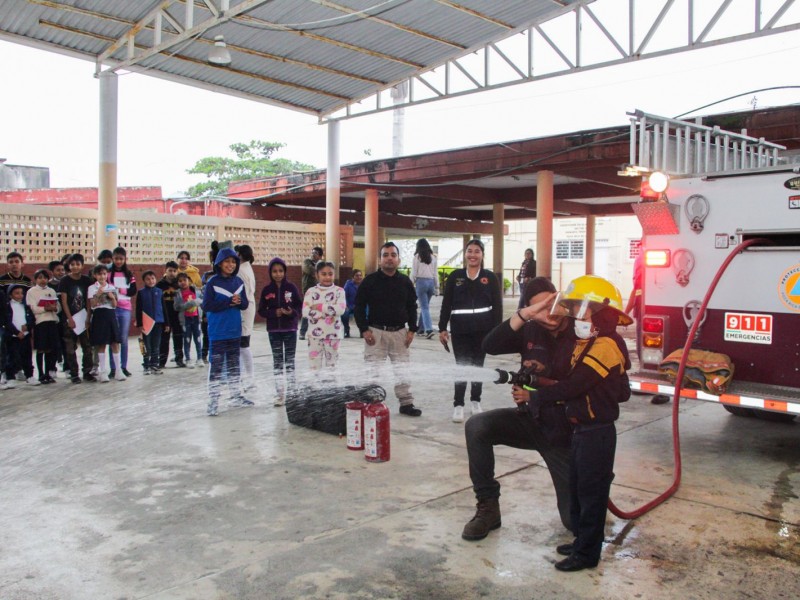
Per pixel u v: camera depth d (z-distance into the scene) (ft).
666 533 12.60
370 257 57.16
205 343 32.60
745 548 11.94
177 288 32.04
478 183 58.85
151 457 17.46
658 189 17.63
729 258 16.74
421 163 50.57
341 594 10.28
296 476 15.88
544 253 45.27
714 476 15.96
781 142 33.91
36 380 28.40
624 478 15.79
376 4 34.91
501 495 14.52
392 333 21.70
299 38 38.50
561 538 12.33
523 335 12.12
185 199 72.38
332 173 52.21
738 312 17.13
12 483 15.47
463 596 10.22
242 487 15.14
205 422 21.15
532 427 12.23
